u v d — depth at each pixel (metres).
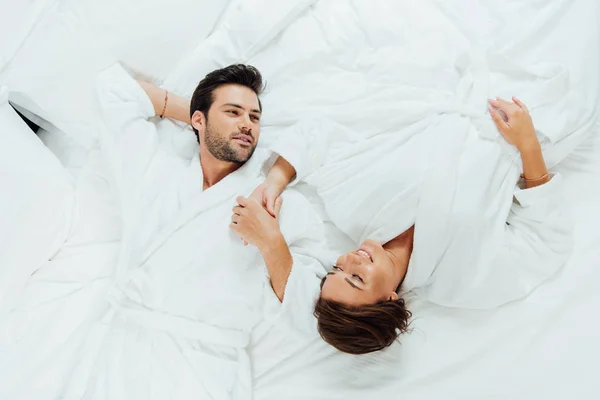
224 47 1.19
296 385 1.06
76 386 0.99
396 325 0.96
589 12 1.11
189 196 1.07
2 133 1.02
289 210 1.06
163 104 1.13
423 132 1.04
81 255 1.10
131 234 1.05
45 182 1.03
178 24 1.15
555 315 1.06
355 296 0.93
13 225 0.97
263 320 1.10
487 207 1.01
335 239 1.10
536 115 1.05
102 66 1.12
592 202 1.11
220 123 1.03
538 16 1.12
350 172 1.06
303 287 1.01
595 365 1.03
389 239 1.03
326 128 1.09
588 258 1.07
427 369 1.05
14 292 1.01
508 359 1.04
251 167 1.09
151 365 1.00
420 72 1.12
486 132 1.02
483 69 1.07
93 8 1.10
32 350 1.01
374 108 1.09
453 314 1.08
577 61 1.09
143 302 1.02
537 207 1.03
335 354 1.07
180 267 1.01
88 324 1.05
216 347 1.05
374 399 1.04
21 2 1.12
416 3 1.17
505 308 1.07
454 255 1.00
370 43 1.17
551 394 1.02
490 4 1.15
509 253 1.03
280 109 1.14
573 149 1.11
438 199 0.97
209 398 1.00
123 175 1.07
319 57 1.16
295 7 1.17
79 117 1.14
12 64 1.09
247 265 1.03
